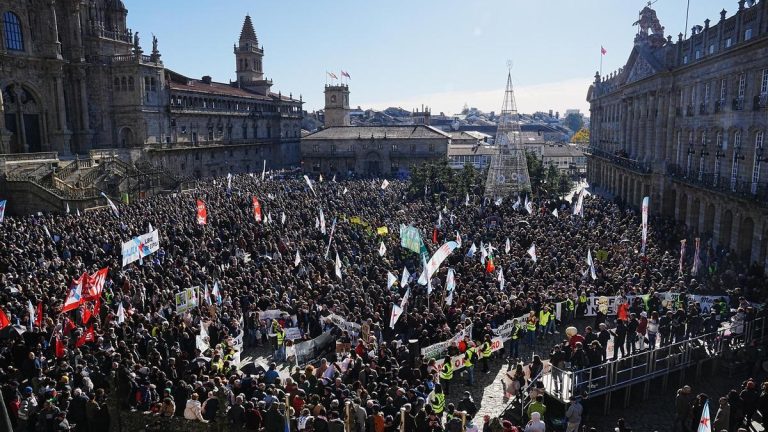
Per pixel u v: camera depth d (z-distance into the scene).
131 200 64.44
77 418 17.69
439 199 68.56
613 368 23.89
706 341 26.89
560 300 31.61
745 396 20.00
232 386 19.84
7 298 26.67
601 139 108.81
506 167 75.06
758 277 33.62
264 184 77.19
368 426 17.52
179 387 19.58
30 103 75.75
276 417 17.34
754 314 27.16
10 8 71.00
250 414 17.39
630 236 45.44
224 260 39.31
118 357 20.97
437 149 122.88
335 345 26.31
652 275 33.62
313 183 82.56
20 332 23.50
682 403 20.22
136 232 42.50
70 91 82.06
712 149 53.84
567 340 26.66
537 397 20.23
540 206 62.97
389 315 28.47
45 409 16.73
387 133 125.81
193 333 24.70
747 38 46.44
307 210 55.66
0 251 34.03
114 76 86.19
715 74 52.81
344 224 48.38
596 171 110.81
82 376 19.50
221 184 78.69
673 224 53.38
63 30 80.44
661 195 65.25
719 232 48.44
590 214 54.53
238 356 27.38
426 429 17.25
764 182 42.50
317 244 42.28
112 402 19.03
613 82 97.00
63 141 78.38
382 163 124.94
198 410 17.91
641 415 23.98
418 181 76.69
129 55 85.44
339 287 31.33
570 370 23.31
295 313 28.83
